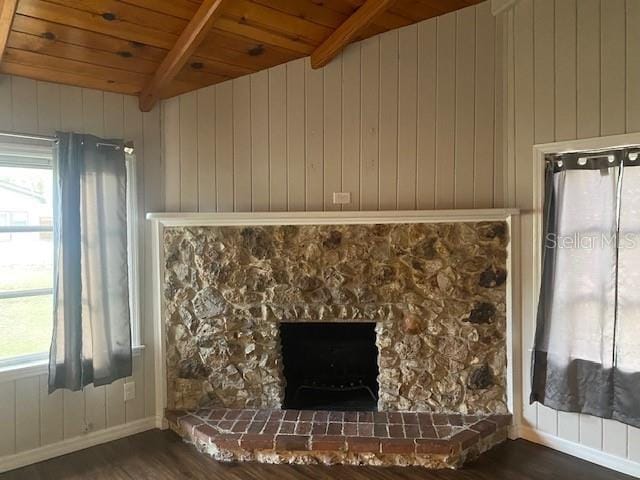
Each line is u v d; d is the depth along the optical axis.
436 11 3.29
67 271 3.05
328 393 3.79
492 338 3.36
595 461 3.04
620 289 2.87
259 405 3.51
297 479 2.90
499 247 3.32
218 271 3.46
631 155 2.82
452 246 3.33
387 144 3.40
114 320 3.31
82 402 3.30
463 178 3.39
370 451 3.00
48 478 2.92
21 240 3.13
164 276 3.56
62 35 2.73
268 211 3.52
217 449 3.12
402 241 3.35
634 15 2.79
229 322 3.49
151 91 3.35
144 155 3.56
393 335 3.40
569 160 3.07
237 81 3.53
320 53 3.32
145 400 3.60
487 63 3.35
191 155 3.61
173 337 3.58
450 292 3.33
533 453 3.17
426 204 3.40
